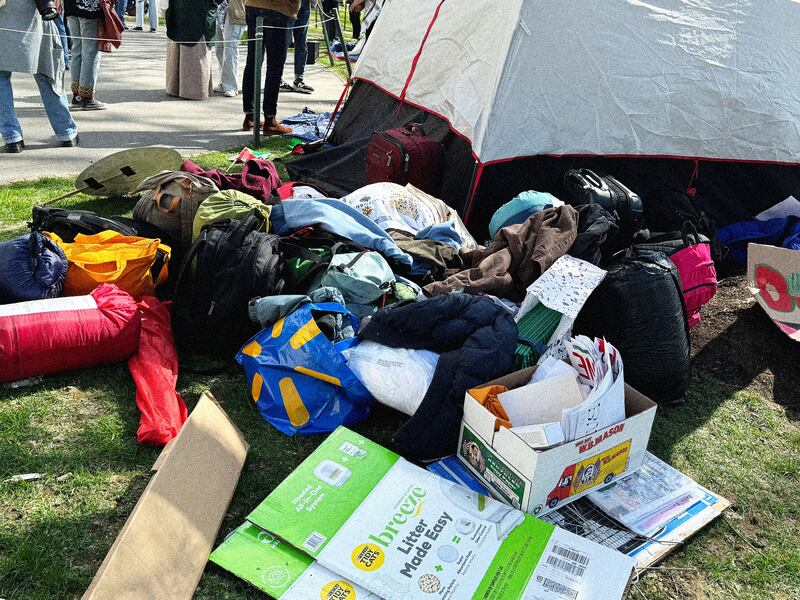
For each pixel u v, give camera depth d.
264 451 2.62
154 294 3.35
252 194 4.07
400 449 2.69
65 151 5.57
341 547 2.13
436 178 4.55
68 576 2.01
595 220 3.40
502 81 4.12
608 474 2.51
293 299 2.91
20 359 2.69
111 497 2.33
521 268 3.34
